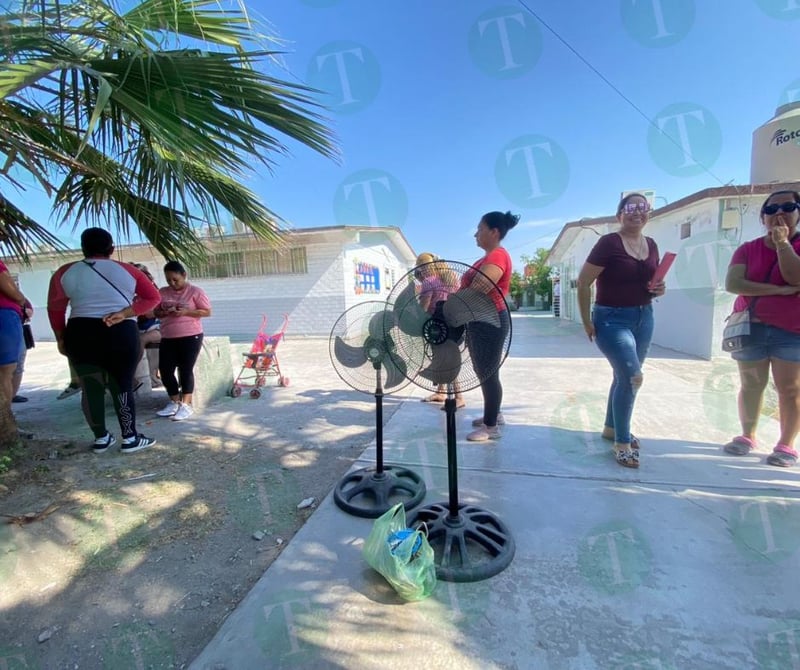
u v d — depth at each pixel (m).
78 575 1.79
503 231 2.85
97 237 2.90
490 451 2.94
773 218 2.42
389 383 2.42
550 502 2.23
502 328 1.84
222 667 1.31
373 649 1.36
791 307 2.45
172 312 3.83
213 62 2.15
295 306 11.62
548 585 1.62
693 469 2.57
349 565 1.78
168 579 1.75
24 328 4.37
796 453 2.60
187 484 2.60
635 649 1.33
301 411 4.19
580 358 6.84
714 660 1.28
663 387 4.62
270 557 1.89
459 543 1.80
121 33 2.24
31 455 2.95
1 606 1.61
